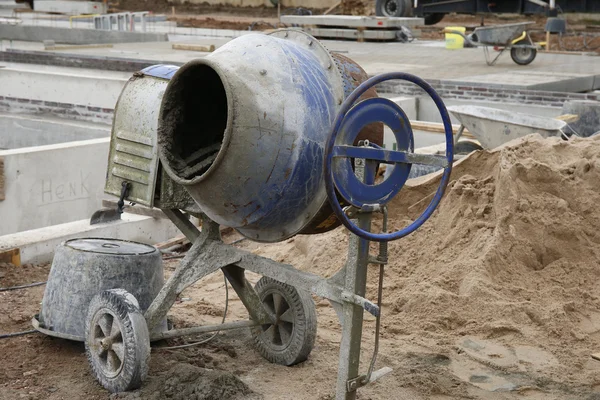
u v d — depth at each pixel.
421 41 24.30
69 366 5.43
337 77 4.67
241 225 4.70
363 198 4.26
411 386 5.21
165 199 5.28
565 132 10.77
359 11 27.97
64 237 7.80
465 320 6.14
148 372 5.20
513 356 5.69
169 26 30.44
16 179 9.59
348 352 4.47
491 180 7.34
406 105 14.66
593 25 28.67
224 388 4.92
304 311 5.37
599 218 7.06
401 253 7.07
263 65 4.46
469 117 10.01
